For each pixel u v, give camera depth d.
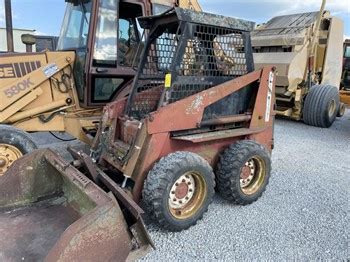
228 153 3.10
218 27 2.97
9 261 2.12
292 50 7.28
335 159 4.93
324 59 8.04
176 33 2.93
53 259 1.76
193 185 2.78
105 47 3.85
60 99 3.97
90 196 2.15
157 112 2.65
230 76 3.21
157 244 2.57
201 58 2.97
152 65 3.35
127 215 2.27
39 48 6.18
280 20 8.20
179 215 2.70
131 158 2.64
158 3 4.20
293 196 3.53
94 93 3.98
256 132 3.36
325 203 3.39
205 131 3.09
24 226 2.46
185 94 2.91
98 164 3.08
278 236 2.74
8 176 2.65
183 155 2.66
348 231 2.86
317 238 2.74
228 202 3.30
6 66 3.66
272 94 3.54
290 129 7.05
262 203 3.34
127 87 4.11
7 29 6.22
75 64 4.01
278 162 4.69
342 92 8.90
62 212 2.65
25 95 3.72
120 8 4.05
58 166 2.60
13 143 3.28
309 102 7.33
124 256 2.01
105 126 3.21
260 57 7.58
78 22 4.08
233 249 2.54
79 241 1.83
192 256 2.44
